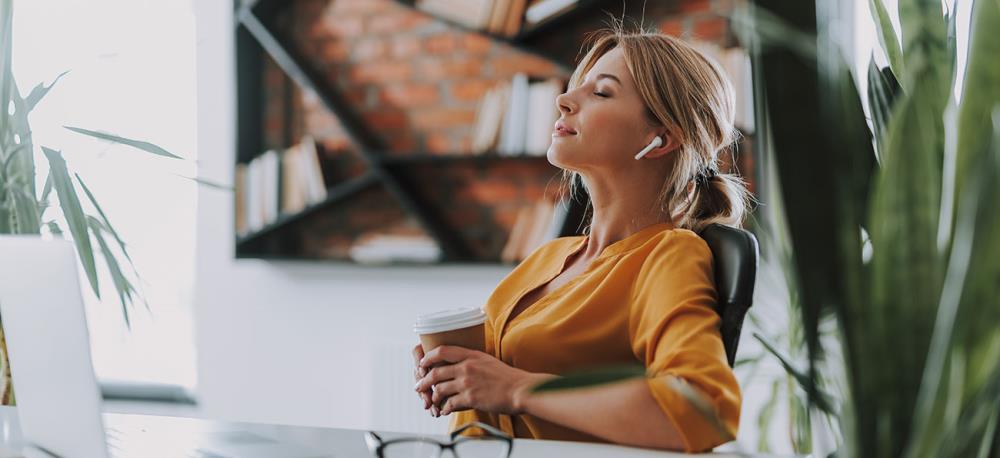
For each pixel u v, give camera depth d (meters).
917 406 0.58
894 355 0.58
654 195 1.51
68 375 1.10
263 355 4.00
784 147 0.58
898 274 0.59
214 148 4.09
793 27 0.57
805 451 1.73
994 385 0.57
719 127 1.50
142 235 4.19
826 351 0.63
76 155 3.88
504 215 3.71
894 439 0.58
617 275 1.41
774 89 0.57
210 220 4.08
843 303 0.58
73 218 1.69
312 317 3.93
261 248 3.91
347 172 3.90
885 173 0.60
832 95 0.58
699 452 1.10
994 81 0.62
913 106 0.61
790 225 0.58
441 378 1.32
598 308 1.40
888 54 1.06
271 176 3.88
